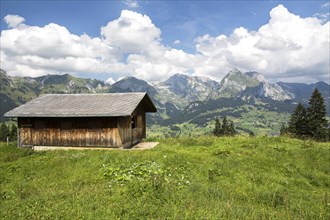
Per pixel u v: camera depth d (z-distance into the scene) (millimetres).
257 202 13125
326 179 17266
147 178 15102
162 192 12977
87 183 15992
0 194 14859
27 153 25281
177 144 27359
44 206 11789
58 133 28172
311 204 13055
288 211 11820
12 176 18844
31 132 28734
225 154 21438
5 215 11141
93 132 27375
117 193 13328
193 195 12922
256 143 26094
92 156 21516
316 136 66625
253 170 17953
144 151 22984
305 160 20609
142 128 34438
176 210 10969
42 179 17531
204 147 25125
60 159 21531
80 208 11359
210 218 10320
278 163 19781
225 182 15758
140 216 10648
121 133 27359
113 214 10680
